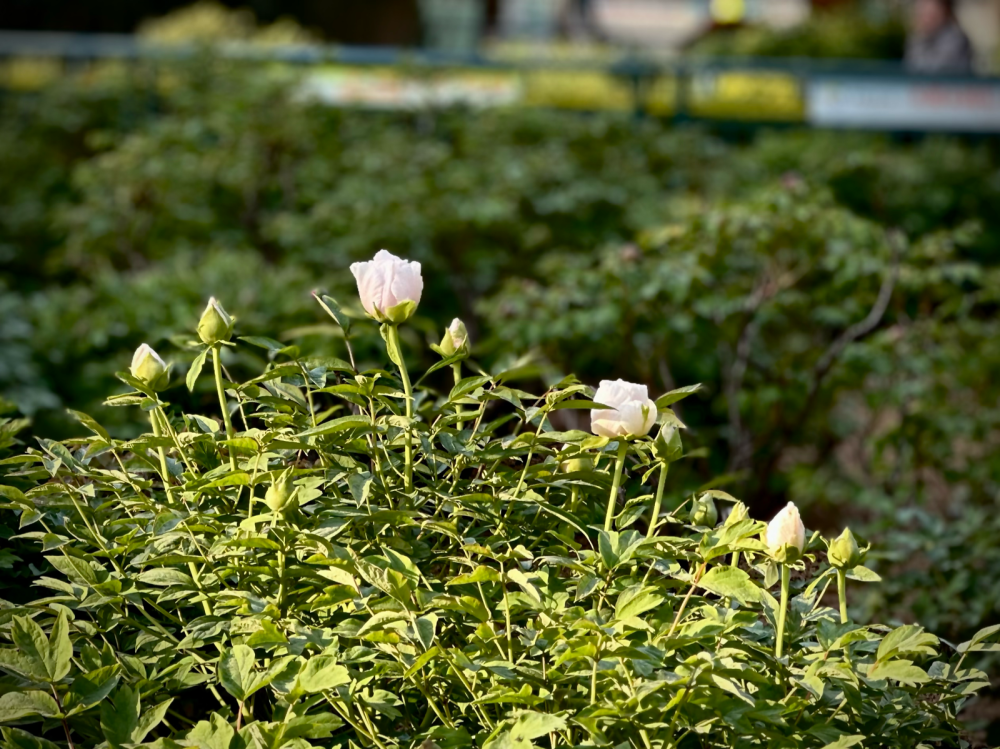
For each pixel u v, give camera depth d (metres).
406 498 1.87
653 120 9.10
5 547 2.14
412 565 1.69
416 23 19.86
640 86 9.95
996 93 10.16
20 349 4.77
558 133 8.17
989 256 8.20
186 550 1.89
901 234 4.36
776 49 13.33
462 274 6.41
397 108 8.81
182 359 3.08
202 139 7.74
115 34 18.02
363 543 1.85
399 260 1.87
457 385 1.89
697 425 4.81
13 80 10.22
